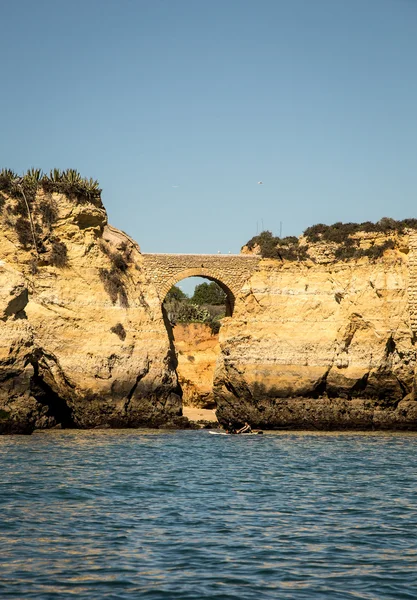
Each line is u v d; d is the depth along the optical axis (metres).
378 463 78.50
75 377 102.12
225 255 116.06
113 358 104.69
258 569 41.16
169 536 46.75
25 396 96.25
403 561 43.06
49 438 90.31
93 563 41.38
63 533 46.72
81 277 105.31
